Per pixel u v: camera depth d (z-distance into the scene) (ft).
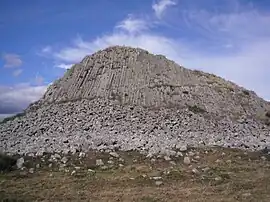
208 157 106.32
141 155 105.70
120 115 152.46
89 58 204.44
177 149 111.14
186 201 65.98
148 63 197.26
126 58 198.70
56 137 127.44
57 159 100.94
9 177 86.38
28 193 72.38
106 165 96.84
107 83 182.09
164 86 180.75
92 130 136.87
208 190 73.67
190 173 87.51
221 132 144.77
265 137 147.54
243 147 122.93
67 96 179.63
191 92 181.16
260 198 67.72
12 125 151.23
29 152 107.55
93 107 161.48
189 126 146.72
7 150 111.86
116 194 71.15
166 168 93.50
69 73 197.98
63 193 72.38
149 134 132.05
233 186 76.28
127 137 126.00
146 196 69.26
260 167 96.27
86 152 107.04
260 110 189.37
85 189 75.51
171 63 205.57
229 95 191.42
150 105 166.30
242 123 164.86
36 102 182.39
